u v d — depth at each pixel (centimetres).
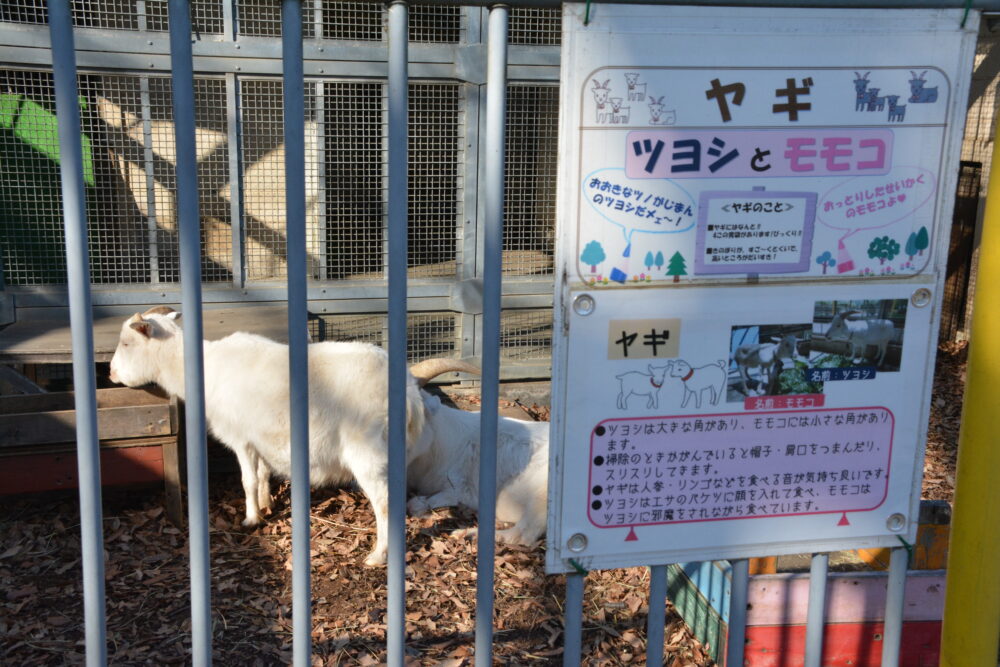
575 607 252
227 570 500
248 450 543
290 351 223
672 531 252
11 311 669
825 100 229
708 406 244
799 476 254
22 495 523
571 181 222
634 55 218
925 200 241
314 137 712
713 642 421
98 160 697
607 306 232
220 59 670
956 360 933
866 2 225
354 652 427
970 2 228
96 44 651
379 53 694
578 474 243
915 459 260
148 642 431
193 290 216
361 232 747
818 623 276
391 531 235
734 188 230
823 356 246
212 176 722
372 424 515
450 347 773
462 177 731
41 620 446
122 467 532
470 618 463
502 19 213
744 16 221
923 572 398
